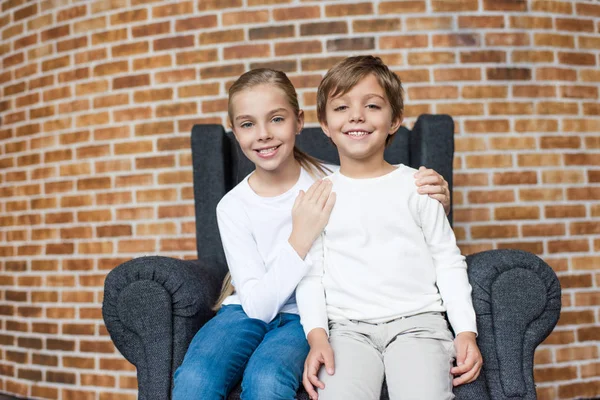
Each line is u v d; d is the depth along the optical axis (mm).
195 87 2211
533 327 1099
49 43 2445
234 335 1134
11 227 2533
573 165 2178
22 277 2475
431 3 2137
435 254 1214
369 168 1270
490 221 2127
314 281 1216
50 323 2381
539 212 2145
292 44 2150
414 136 1663
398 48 2129
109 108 2309
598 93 2225
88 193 2330
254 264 1278
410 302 1157
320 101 1320
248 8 2178
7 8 2584
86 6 2359
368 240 1208
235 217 1343
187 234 2199
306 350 1140
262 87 1281
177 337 1162
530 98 2162
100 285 2291
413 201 1224
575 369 2127
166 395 1121
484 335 1101
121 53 2297
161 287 1165
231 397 1076
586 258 2164
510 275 1113
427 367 1007
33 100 2486
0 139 2604
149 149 2248
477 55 2143
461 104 2131
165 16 2248
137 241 2250
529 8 2174
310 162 1469
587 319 2146
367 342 1115
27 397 2412
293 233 1212
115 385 2244
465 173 2129
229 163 1727
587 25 2227
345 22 2137
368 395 1002
